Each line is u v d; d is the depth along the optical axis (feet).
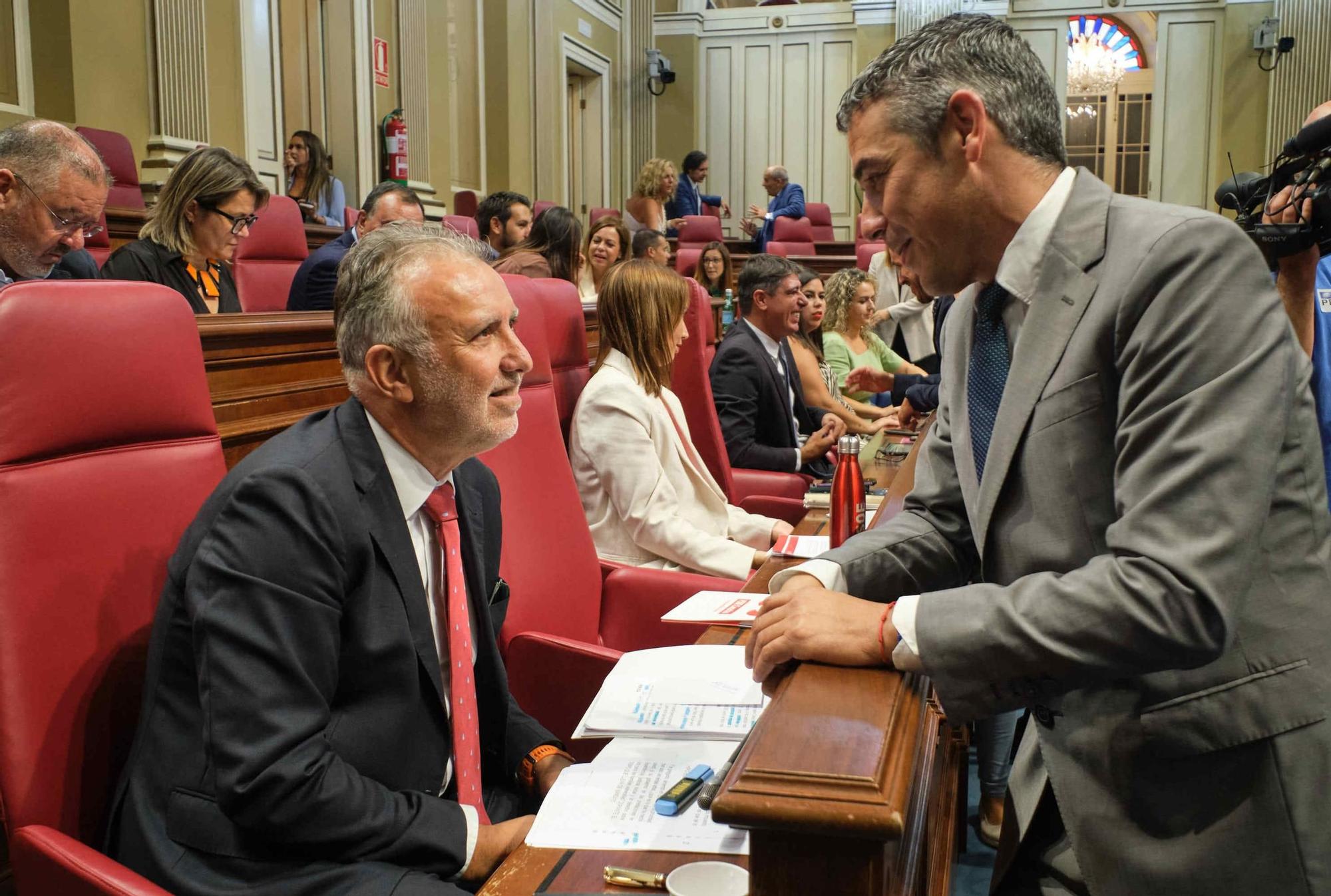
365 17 24.25
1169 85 37.83
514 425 4.72
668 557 8.00
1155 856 3.27
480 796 4.71
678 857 3.51
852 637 3.30
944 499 4.10
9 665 3.98
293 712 3.96
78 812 4.16
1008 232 3.43
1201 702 3.20
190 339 4.76
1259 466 2.89
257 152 21.88
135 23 17.37
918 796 3.82
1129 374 3.11
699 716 4.41
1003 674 3.05
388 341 4.44
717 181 42.19
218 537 4.08
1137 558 2.93
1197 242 3.08
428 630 4.52
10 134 7.06
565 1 34.63
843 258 28.58
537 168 33.58
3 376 4.05
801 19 40.70
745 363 11.88
